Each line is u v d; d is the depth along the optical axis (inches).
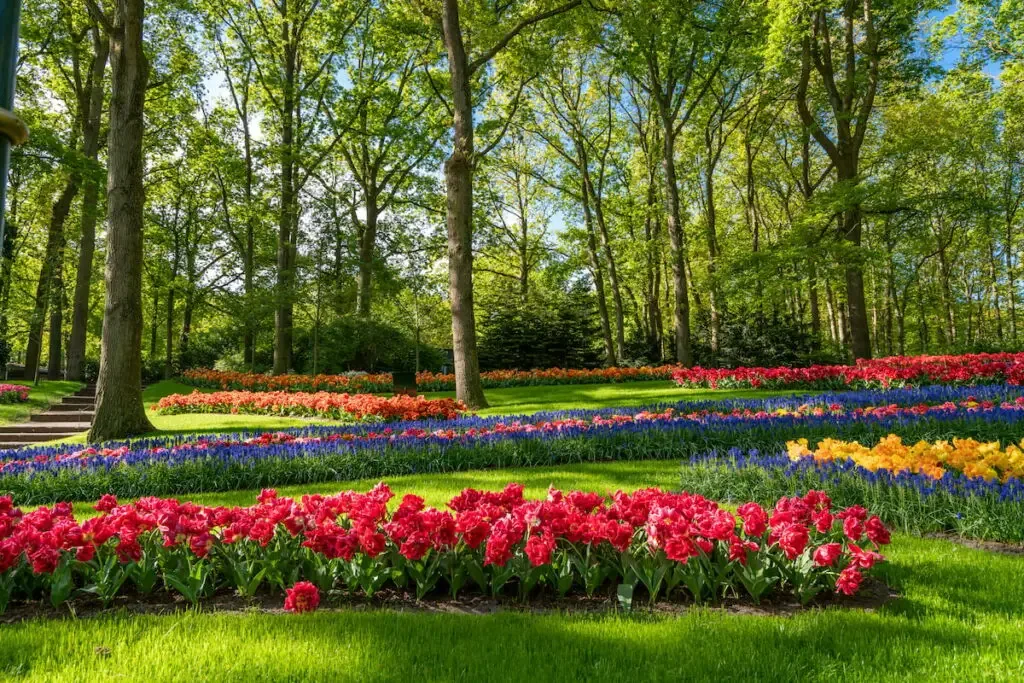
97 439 559.5
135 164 577.6
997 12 909.8
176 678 128.7
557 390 958.4
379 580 180.9
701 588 178.1
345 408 706.8
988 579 183.5
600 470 372.2
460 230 751.7
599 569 182.7
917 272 1604.3
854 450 289.4
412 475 381.1
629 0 858.1
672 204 1132.5
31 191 1125.7
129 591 192.4
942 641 144.1
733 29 1024.2
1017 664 131.0
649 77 1219.9
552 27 916.0
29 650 144.1
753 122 1347.2
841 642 143.5
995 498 232.4
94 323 1617.9
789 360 1180.5
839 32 1114.7
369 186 1491.1
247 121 1336.1
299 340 1393.9
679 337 1099.9
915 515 242.5
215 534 193.5
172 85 1222.3
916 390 556.1
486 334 1408.7
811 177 1557.6
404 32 1101.7
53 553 173.2
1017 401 435.8
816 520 184.1
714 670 131.9
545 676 128.2
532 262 1672.0
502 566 180.9
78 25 1071.6
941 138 1162.6
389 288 1290.6
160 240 1409.9
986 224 1179.3
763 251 1058.1
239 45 1301.7
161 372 1513.3
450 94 1393.9
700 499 198.2
